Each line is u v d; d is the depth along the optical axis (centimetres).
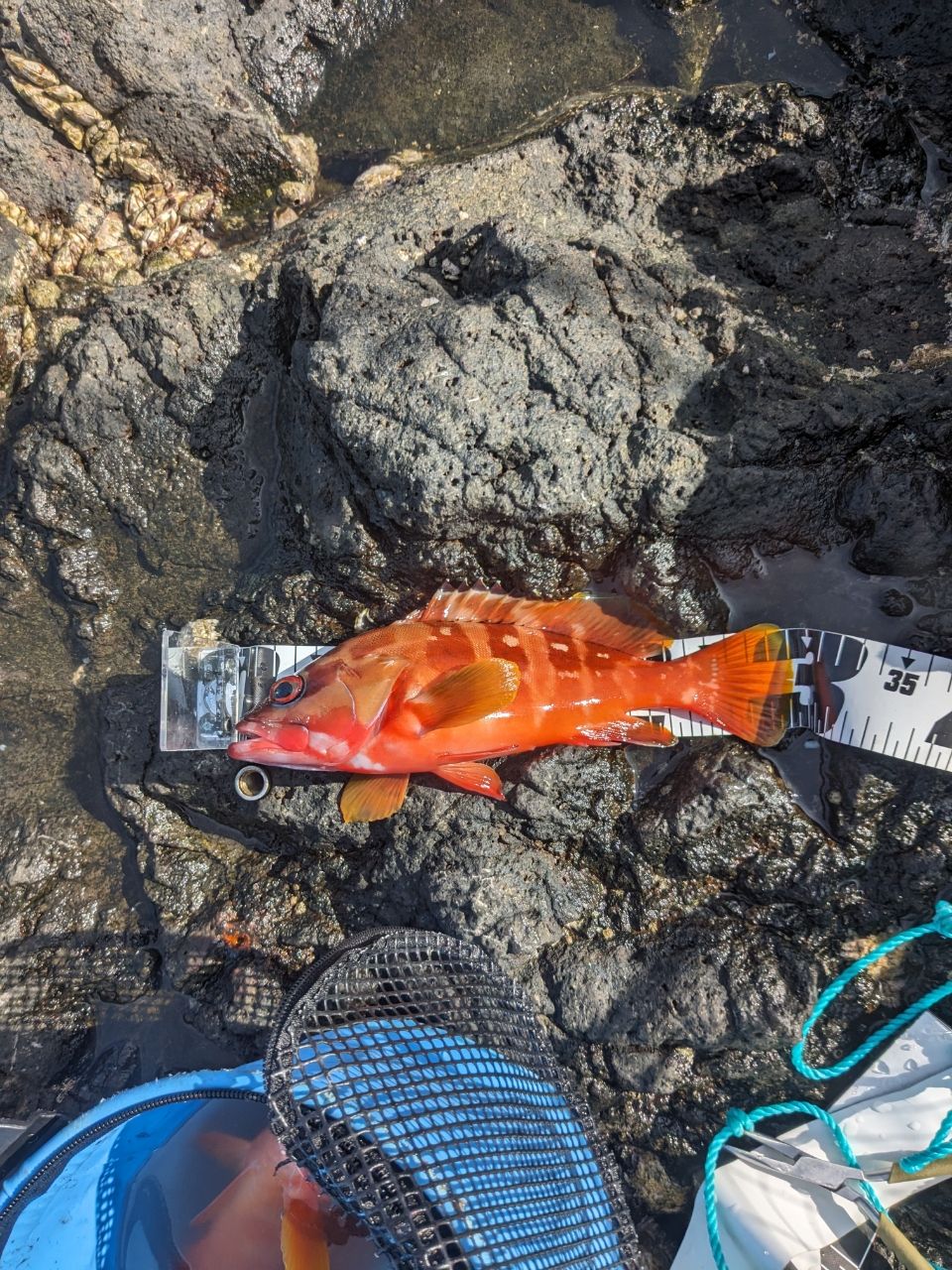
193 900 57
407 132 64
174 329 56
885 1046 49
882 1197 47
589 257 51
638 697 50
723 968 49
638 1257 43
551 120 60
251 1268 41
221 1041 55
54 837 59
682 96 56
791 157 54
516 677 48
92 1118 44
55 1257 40
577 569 52
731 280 53
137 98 62
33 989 57
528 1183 41
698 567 52
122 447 58
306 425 54
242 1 62
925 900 48
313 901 55
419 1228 36
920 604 50
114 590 60
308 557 56
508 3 62
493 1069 44
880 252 53
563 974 51
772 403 49
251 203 65
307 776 53
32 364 62
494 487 49
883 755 50
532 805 51
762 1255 47
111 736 57
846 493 50
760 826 50
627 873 52
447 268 53
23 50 61
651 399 49
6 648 61
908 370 51
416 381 49
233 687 55
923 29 55
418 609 53
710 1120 49
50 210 64
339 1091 39
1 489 61
